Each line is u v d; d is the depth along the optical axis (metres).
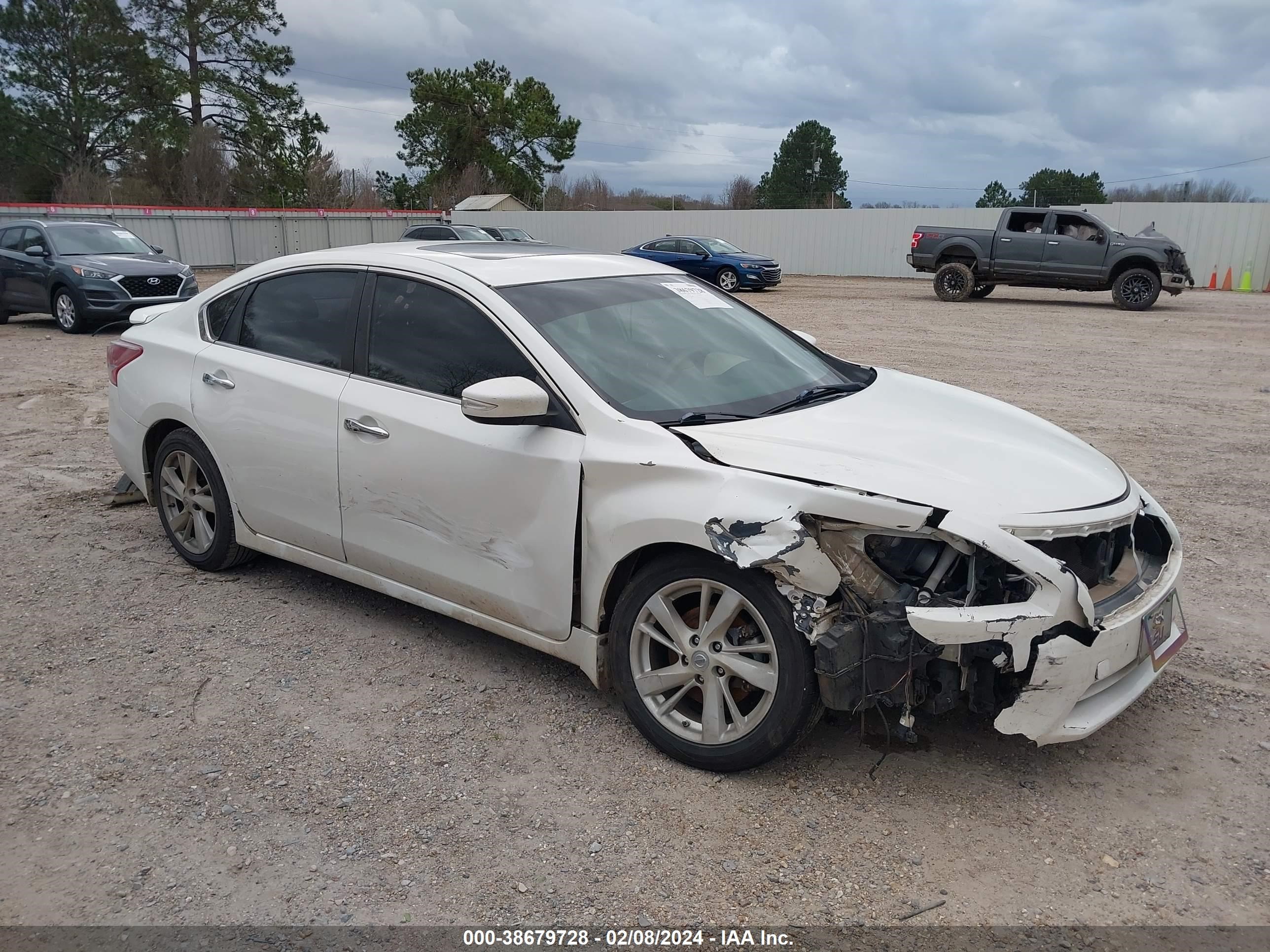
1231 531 5.61
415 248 4.34
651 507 3.11
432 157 61.09
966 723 3.49
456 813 2.99
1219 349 13.62
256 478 4.40
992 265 21.36
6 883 2.67
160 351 4.90
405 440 3.77
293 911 2.57
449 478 3.65
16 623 4.32
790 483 2.93
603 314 3.89
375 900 2.61
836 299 23.05
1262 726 3.46
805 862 2.75
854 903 2.59
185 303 5.06
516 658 4.03
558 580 3.44
